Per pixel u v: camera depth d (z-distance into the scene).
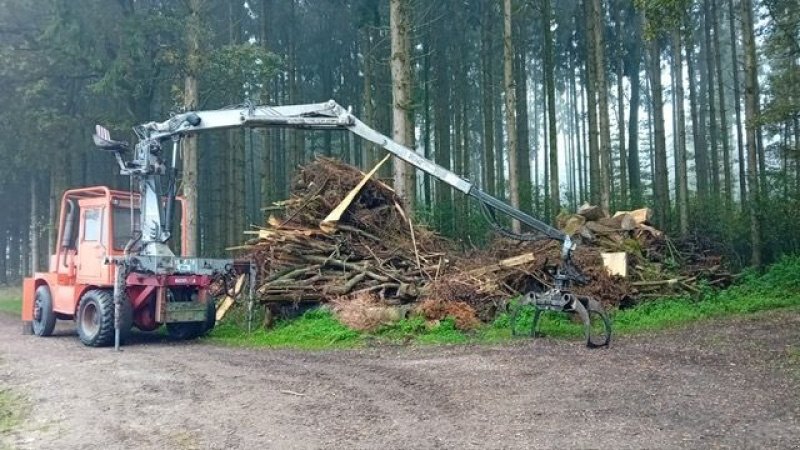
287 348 10.73
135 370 8.70
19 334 13.62
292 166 28.03
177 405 6.93
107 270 11.62
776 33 20.22
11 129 21.84
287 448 5.52
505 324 11.59
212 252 31.00
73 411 6.84
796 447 5.28
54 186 25.09
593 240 15.83
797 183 18.25
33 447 5.83
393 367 8.60
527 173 29.31
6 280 40.66
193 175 17.28
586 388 7.08
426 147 27.83
